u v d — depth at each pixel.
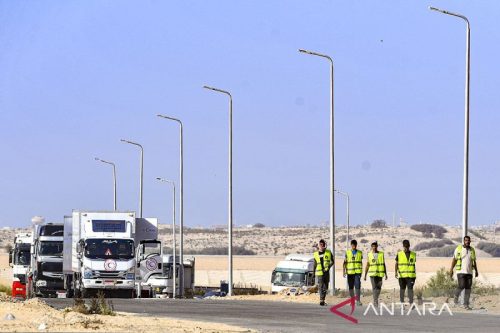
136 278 102.75
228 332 45.88
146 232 105.94
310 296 90.44
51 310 56.00
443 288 87.62
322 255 73.94
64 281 110.81
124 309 67.06
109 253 101.75
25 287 128.25
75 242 104.19
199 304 76.06
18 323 46.00
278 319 57.44
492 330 49.62
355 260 72.69
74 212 103.94
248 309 68.06
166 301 83.12
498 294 81.19
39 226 121.19
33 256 119.12
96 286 100.88
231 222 119.00
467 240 67.94
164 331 44.62
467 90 77.31
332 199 100.00
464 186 76.00
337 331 48.59
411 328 50.78
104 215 103.88
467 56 77.75
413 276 68.38
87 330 43.62
